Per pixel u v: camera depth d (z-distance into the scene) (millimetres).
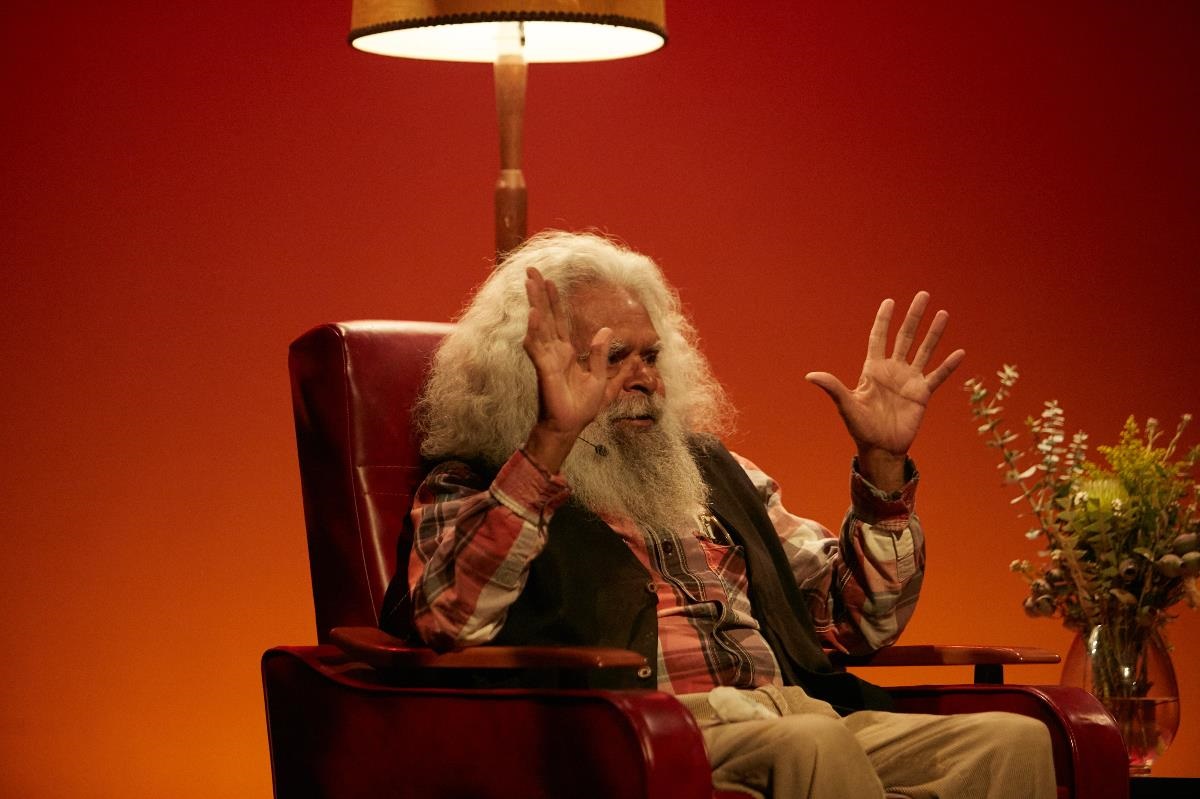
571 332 3223
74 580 5102
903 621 3447
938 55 5566
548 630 3012
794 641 3301
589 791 2580
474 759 2744
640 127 5418
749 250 5473
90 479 5121
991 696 3213
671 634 3104
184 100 5180
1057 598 3693
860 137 5531
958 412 5574
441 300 5301
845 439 5523
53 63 5109
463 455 3279
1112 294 5625
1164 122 5645
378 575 3242
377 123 5285
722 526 3393
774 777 2621
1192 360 5641
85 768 5094
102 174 5137
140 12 5160
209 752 5172
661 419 3256
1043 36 5609
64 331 5109
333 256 5254
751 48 5484
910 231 5547
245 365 5215
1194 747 5652
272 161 5227
